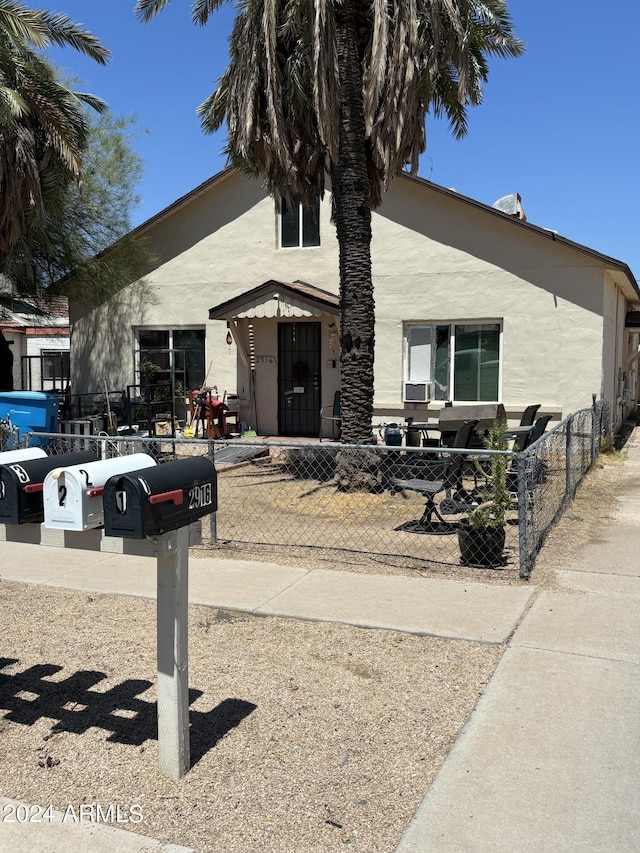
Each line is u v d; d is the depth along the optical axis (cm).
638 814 312
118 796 334
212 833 306
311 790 335
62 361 1947
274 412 1549
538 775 340
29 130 1163
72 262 1498
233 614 555
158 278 1619
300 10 974
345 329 997
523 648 478
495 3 1080
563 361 1338
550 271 1334
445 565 666
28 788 342
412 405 1439
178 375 1634
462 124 1230
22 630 530
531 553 668
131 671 461
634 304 1986
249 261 1550
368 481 991
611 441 1433
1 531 355
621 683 428
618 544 738
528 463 672
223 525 845
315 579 633
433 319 1418
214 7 1096
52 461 367
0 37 1102
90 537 340
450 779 338
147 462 363
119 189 1534
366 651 482
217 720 398
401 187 1418
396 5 920
